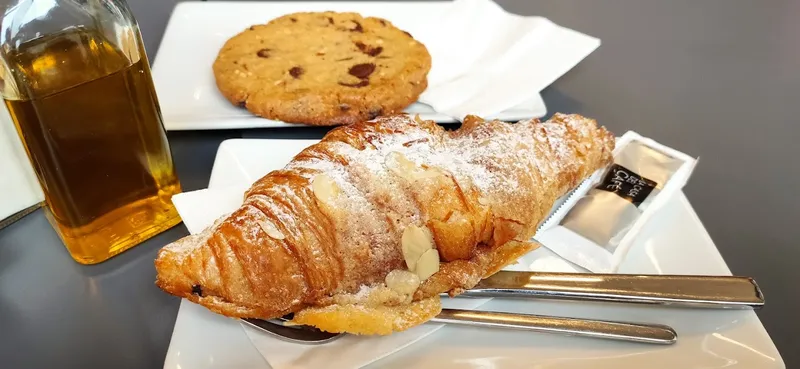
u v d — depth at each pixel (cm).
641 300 25
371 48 38
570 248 27
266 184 25
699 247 27
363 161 25
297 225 23
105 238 28
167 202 29
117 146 26
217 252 23
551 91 39
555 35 40
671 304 25
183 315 24
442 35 41
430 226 24
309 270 23
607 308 25
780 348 26
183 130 34
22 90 23
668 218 28
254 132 34
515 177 26
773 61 42
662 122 37
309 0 44
